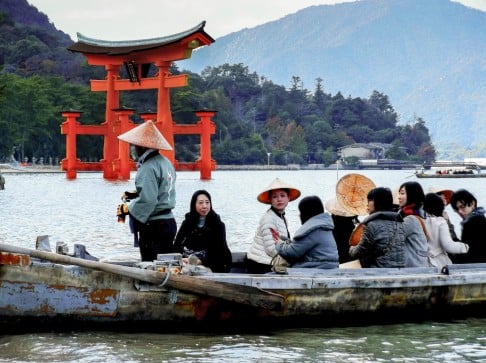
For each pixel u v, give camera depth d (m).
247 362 10.06
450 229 14.23
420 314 12.16
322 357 10.35
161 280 10.77
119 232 28.14
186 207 44.38
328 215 12.19
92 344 10.66
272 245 12.43
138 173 12.52
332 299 11.48
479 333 11.66
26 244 23.41
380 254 12.40
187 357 10.23
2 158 145.62
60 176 114.12
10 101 137.75
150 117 94.06
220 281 10.98
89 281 10.77
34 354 10.17
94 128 96.69
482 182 112.88
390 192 12.61
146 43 93.31
